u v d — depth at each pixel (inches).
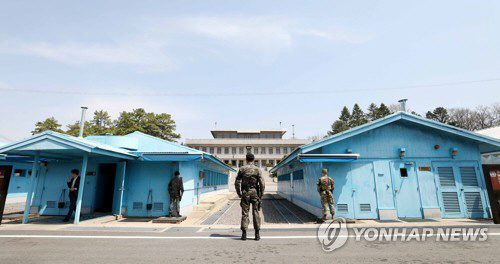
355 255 184.5
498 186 335.9
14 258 177.3
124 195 417.1
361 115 3245.6
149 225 327.6
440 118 2524.6
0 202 332.8
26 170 633.0
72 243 222.7
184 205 429.1
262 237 248.2
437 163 399.5
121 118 1878.7
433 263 165.5
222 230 290.7
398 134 409.7
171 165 422.9
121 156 372.5
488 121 2134.6
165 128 1980.8
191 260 171.8
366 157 399.2
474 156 402.9
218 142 2460.6
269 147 2465.6
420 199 385.7
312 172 449.1
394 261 169.8
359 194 385.7
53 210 422.0
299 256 181.5
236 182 242.7
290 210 506.3
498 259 173.0
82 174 342.6
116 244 218.7
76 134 1763.0
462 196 387.2
